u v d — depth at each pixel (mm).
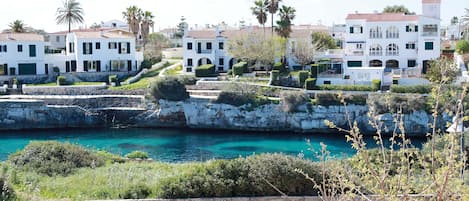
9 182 30109
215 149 68812
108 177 34781
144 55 116625
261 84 90062
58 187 32531
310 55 103188
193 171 32344
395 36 101938
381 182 12047
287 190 30719
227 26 134500
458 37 151125
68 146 41500
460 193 12039
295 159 32062
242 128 82812
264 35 107750
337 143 71812
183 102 85688
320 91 83938
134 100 89875
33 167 37906
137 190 31156
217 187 30750
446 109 12773
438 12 100188
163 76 92438
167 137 78188
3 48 101125
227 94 83688
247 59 104688
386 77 88875
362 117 78000
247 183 30906
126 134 81000
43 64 104312
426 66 99250
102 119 88812
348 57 102688
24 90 91938
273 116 81562
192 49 109250
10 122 85125
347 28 103875
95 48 106875
